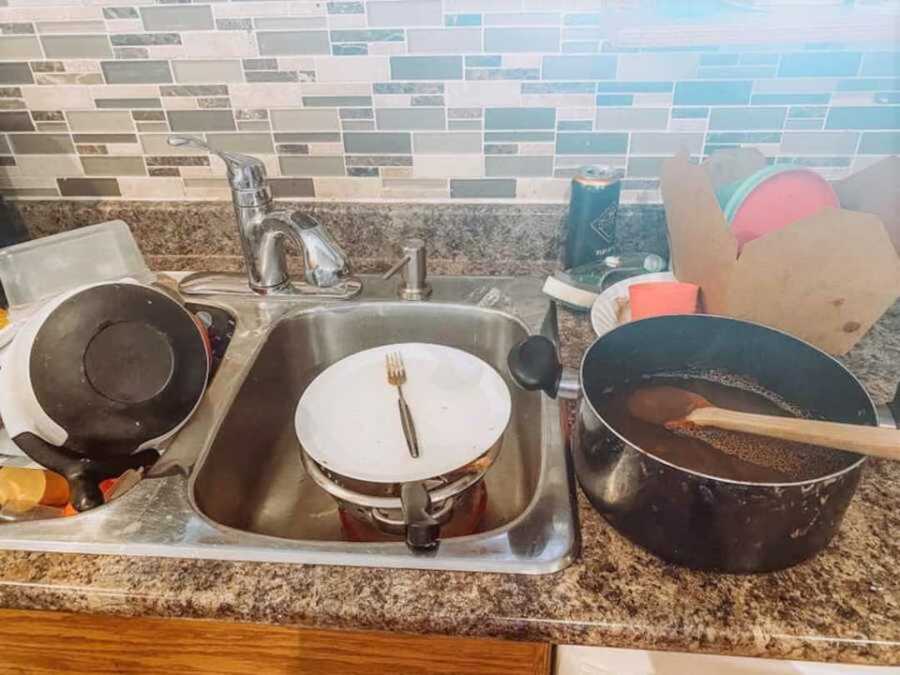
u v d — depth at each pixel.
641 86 0.90
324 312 0.97
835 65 0.86
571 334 0.87
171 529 0.60
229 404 0.79
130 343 0.75
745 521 0.49
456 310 0.96
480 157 0.97
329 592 0.53
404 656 0.62
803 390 0.66
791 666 0.54
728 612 0.50
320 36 0.89
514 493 0.82
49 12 0.88
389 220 1.02
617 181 0.90
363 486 0.69
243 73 0.92
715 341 0.69
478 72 0.90
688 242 0.78
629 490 0.53
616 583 0.53
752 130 0.93
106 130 0.98
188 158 1.00
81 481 0.67
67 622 0.63
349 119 0.95
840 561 0.54
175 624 0.62
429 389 0.83
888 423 0.57
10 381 0.69
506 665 0.61
